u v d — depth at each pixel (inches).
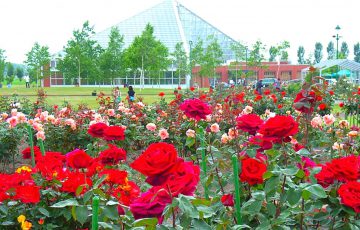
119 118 350.6
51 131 307.0
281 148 114.2
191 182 76.4
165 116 351.3
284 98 584.7
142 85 2327.8
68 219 114.0
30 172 125.8
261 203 96.4
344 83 596.7
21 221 109.2
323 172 98.7
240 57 2258.9
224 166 127.3
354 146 219.5
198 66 2711.6
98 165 124.3
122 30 3176.7
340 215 94.8
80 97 1274.6
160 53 2335.1
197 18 3235.7
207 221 101.3
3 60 3011.8
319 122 203.6
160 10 3277.6
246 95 601.9
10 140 286.0
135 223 71.4
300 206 104.1
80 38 2583.7
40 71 2800.2
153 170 68.6
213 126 197.9
